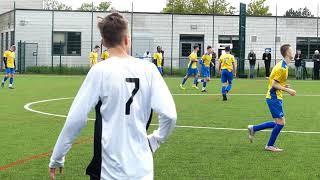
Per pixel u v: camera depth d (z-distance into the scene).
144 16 45.38
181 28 45.78
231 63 20.50
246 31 46.03
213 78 39.69
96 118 3.73
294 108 17.91
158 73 3.79
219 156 9.21
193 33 45.91
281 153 9.58
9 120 13.98
